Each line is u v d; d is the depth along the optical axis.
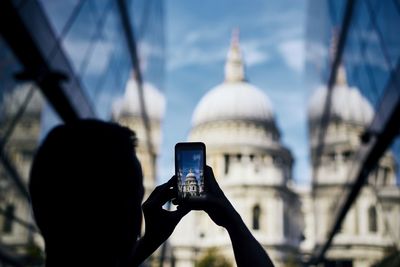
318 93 48.31
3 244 13.74
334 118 36.53
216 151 134.50
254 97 146.25
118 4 25.86
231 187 124.88
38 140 16.06
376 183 25.44
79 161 2.18
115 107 27.20
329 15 36.41
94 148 2.21
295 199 128.00
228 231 2.46
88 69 20.45
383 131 20.56
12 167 14.00
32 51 14.00
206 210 2.53
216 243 114.94
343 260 39.22
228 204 2.53
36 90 15.34
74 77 18.28
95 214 2.14
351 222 36.12
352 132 29.91
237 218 2.48
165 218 2.60
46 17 14.86
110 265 2.15
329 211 44.97
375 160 24.61
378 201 25.89
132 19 30.78
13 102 13.49
